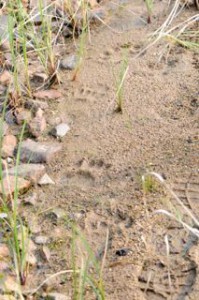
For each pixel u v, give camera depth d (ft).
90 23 12.73
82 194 9.34
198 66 11.37
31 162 9.99
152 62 11.58
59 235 8.77
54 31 12.59
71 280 8.17
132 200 9.11
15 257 8.09
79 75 11.53
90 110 10.79
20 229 8.79
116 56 11.85
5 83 11.41
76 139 10.28
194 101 10.64
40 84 11.43
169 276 8.05
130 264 8.26
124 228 8.74
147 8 12.63
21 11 11.84
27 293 8.03
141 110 10.62
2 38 12.29
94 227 8.81
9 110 10.90
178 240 8.50
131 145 10.01
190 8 12.73
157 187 9.23
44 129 10.54
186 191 9.13
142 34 12.31
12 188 9.39
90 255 7.98
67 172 9.73
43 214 9.10
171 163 9.59
